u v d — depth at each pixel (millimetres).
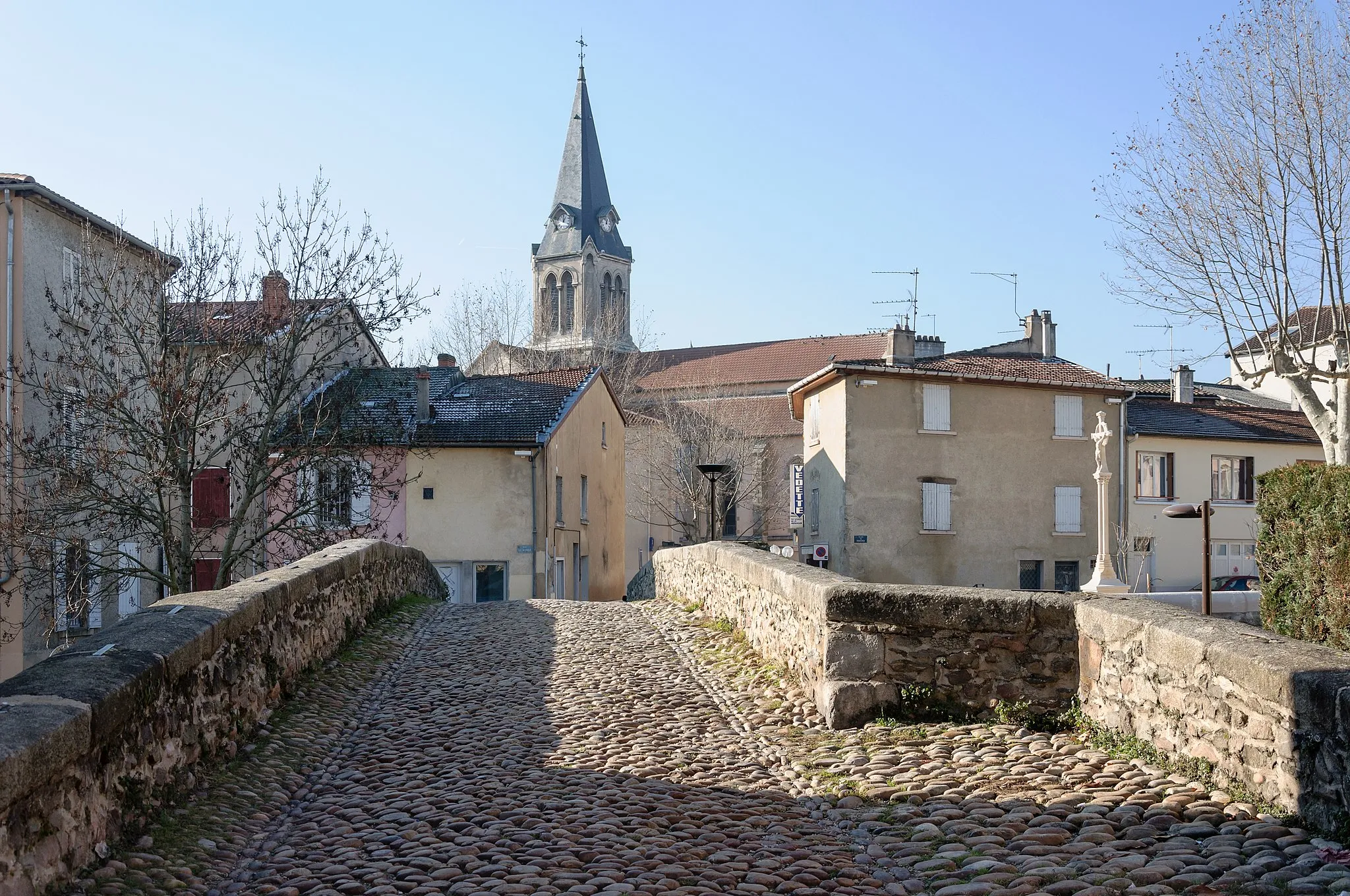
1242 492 38750
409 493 31078
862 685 8602
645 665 11750
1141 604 7758
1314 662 5562
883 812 6508
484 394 34469
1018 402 34969
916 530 33656
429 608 17203
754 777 7531
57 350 25750
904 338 40188
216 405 22531
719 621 14031
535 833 6242
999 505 34531
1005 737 7902
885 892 5246
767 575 11320
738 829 6340
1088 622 7926
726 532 53688
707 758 8078
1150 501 37031
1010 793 6598
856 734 8320
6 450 23406
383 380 29781
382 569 15609
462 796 7082
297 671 10086
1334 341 22219
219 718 7539
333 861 5887
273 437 23734
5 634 22938
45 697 5246
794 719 9047
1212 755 6250
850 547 33188
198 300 22500
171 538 20719
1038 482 35000
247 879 5652
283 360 23344
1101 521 18031
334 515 23984
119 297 23516
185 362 22078
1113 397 36094
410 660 12344
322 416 24297
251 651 8562
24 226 24719
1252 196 22328
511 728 9055
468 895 5203
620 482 44781
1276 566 13633
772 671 10664
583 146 102188
